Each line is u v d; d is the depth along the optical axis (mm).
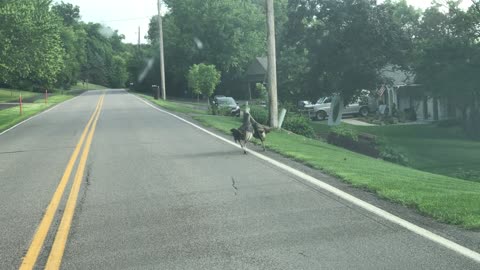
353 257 5398
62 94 74500
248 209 7566
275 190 8805
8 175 11352
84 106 42594
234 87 79625
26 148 16359
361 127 35031
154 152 14180
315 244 5859
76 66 105062
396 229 6309
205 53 77375
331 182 9359
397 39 32562
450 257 5293
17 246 6184
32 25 32438
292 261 5344
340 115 35500
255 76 77938
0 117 32219
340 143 22609
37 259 5691
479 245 5625
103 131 20859
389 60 34094
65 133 20766
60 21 41594
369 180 9281
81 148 15562
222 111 35156
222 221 6965
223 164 11797
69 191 9289
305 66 37344
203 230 6574
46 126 24812
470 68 26359
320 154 13766
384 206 7465
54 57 35938
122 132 20156
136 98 56281
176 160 12617
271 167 11203
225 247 5871
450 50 26953
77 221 7219
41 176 11023
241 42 78812
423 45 28906
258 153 13570
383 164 13797
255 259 5445
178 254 5691
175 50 78312
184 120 25594
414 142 26359
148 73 83375
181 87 81438
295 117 25297
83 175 10898
